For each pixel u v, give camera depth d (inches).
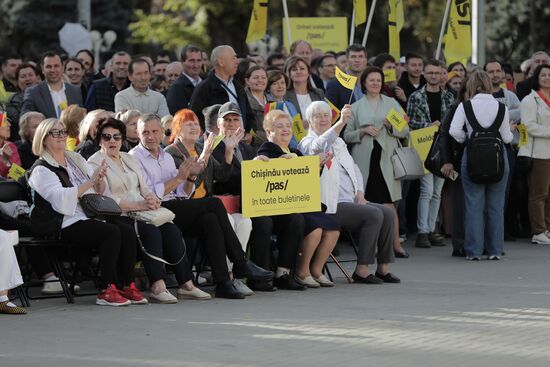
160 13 3533.5
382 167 1127.6
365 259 937.5
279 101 1082.1
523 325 729.0
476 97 1090.1
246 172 874.1
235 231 882.8
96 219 827.4
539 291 892.0
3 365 606.5
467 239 1106.1
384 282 948.6
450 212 1262.3
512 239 1274.6
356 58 1186.0
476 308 800.3
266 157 883.4
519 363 609.9
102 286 854.5
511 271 1019.3
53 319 756.6
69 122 934.4
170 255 847.1
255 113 1062.4
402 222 1240.8
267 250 892.0
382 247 948.0
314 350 644.7
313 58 1348.4
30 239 828.6
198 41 3309.5
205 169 896.3
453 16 1446.9
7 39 2878.9
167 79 1244.5
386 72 1242.0
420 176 1141.1
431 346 657.0
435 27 3245.6
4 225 858.1
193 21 3508.9
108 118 860.0
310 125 951.0
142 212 835.4
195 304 825.5
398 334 695.1
